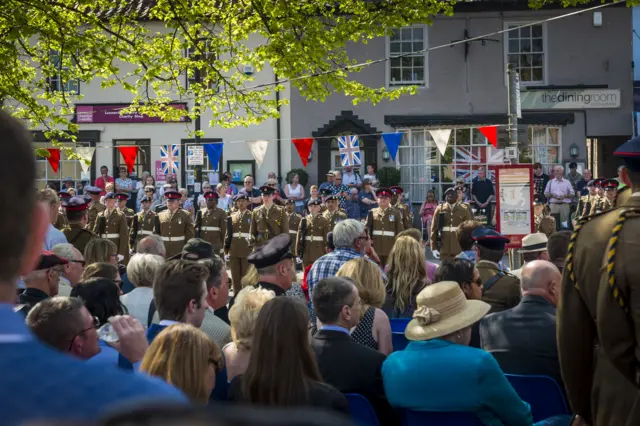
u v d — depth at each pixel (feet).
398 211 55.21
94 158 83.61
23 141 3.42
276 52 40.42
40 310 11.25
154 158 83.56
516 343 15.01
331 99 82.64
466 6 81.66
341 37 41.29
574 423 10.11
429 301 13.37
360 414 13.12
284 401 11.00
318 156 82.69
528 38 82.43
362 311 16.96
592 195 67.72
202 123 82.94
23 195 3.39
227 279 19.12
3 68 33.81
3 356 3.04
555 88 82.07
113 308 15.47
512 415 12.75
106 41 37.50
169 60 40.88
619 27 81.97
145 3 49.32
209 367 11.30
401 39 82.84
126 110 44.96
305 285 27.12
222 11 41.65
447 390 12.66
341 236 24.48
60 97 39.88
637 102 85.66
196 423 2.41
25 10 34.12
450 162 82.58
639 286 7.94
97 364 3.16
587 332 8.95
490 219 78.23
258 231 53.83
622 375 8.55
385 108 82.74
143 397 3.00
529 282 15.42
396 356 13.33
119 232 52.16
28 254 3.48
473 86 82.64
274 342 11.23
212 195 54.80
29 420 2.78
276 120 82.79
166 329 11.19
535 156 82.33
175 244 54.13
